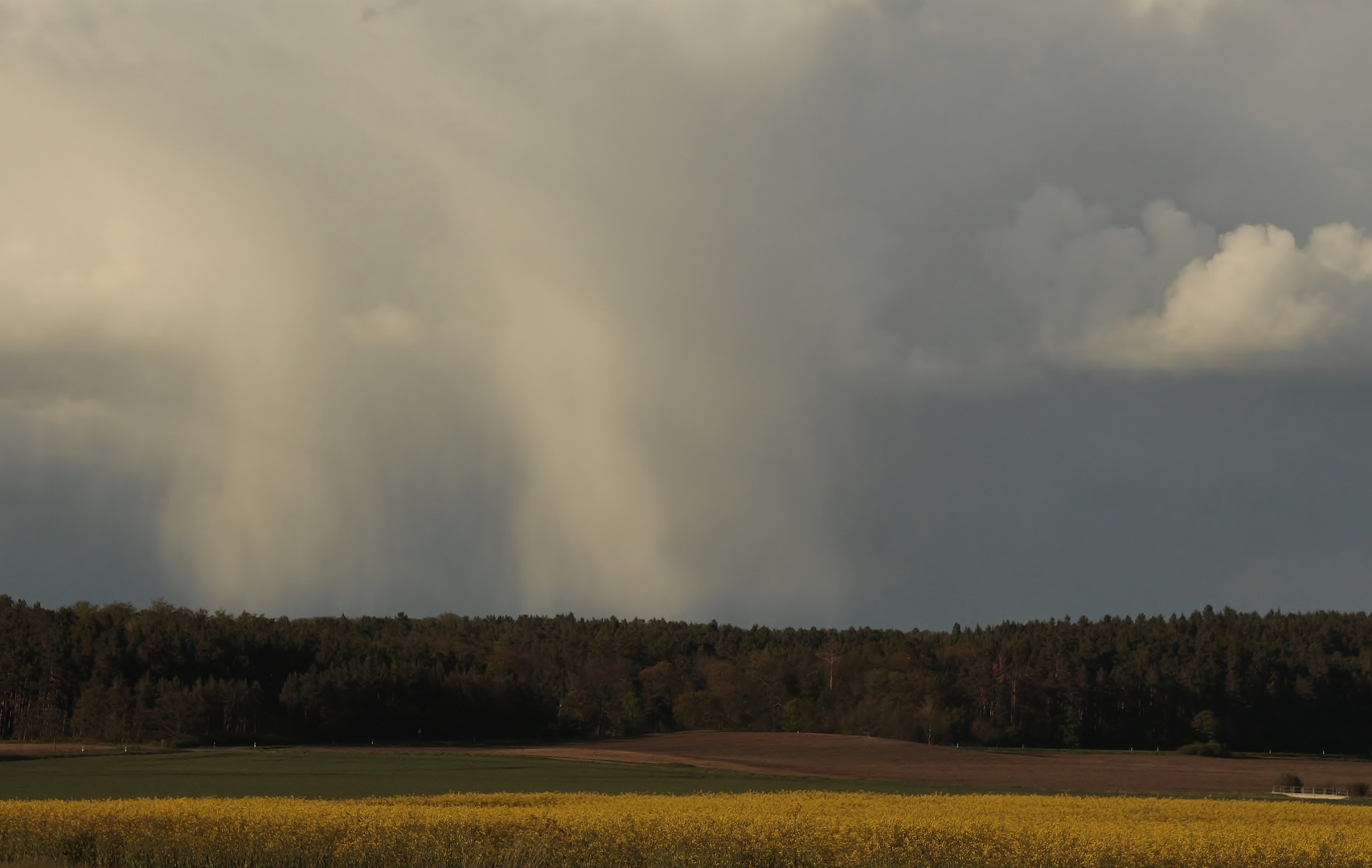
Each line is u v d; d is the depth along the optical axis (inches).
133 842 992.9
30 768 2901.1
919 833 1083.9
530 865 906.7
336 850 947.3
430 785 2357.3
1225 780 3036.4
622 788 2348.7
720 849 983.6
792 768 3371.1
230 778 2541.8
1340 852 1032.8
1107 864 990.4
